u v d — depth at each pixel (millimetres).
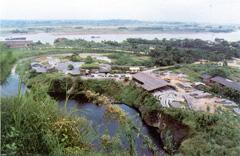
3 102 2158
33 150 2121
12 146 1929
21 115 2174
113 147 2650
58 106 2701
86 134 2615
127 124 3096
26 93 2381
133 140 2924
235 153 6695
